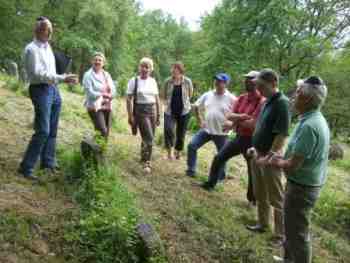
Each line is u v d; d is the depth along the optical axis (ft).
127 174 19.27
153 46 201.98
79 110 32.99
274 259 14.38
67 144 20.99
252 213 18.86
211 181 20.33
